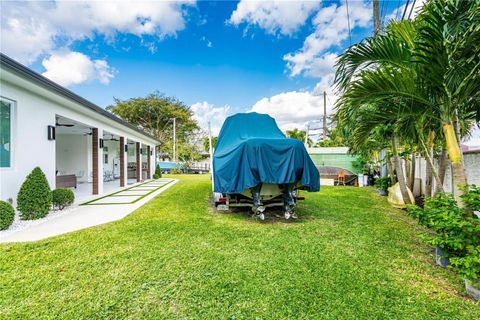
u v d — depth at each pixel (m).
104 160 16.33
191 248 3.72
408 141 5.20
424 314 2.22
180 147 32.59
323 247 3.80
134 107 29.89
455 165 3.33
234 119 7.09
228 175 5.39
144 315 2.20
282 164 5.09
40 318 2.15
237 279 2.80
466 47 2.71
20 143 5.35
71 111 7.39
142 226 4.88
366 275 2.90
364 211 6.53
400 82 3.46
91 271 2.97
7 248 3.63
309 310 2.27
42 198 5.46
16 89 5.23
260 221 5.41
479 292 2.42
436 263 3.23
